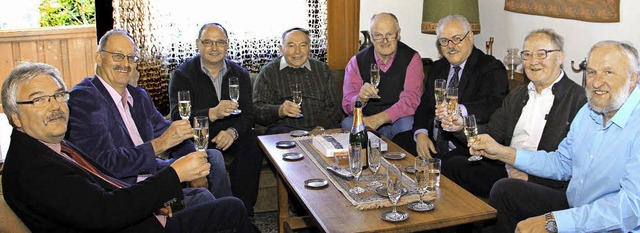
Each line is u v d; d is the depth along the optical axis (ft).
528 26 13.42
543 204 8.16
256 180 11.46
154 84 13.89
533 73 9.27
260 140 10.45
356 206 7.29
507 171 9.60
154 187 6.61
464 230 9.67
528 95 9.72
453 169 9.96
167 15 13.83
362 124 8.78
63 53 19.39
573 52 12.31
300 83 12.90
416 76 12.69
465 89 11.55
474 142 8.59
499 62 11.41
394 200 6.94
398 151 9.68
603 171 7.37
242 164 11.43
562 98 9.17
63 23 20.35
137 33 13.47
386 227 6.71
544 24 12.94
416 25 15.61
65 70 19.54
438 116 10.05
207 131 8.44
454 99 9.82
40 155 6.35
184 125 8.80
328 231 6.62
